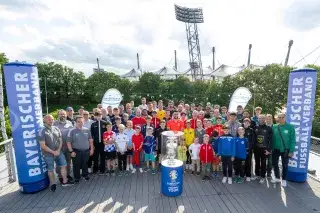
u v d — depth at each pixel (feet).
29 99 16.96
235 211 15.10
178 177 16.90
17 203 16.07
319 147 43.65
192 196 17.11
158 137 22.03
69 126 20.02
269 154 19.31
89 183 19.33
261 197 17.03
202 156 20.27
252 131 19.74
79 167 19.17
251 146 19.56
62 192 17.72
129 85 98.53
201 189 18.28
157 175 21.01
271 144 19.13
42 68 115.24
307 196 17.25
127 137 21.20
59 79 116.67
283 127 18.78
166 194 17.07
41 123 18.07
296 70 19.03
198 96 83.46
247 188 18.51
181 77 91.15
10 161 19.53
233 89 74.43
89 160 21.50
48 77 115.96
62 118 19.85
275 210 15.26
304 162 19.36
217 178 20.44
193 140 22.18
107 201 16.33
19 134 16.85
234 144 19.08
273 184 19.29
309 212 15.06
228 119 23.89
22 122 16.81
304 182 19.79
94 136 20.59
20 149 16.99
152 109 28.63
